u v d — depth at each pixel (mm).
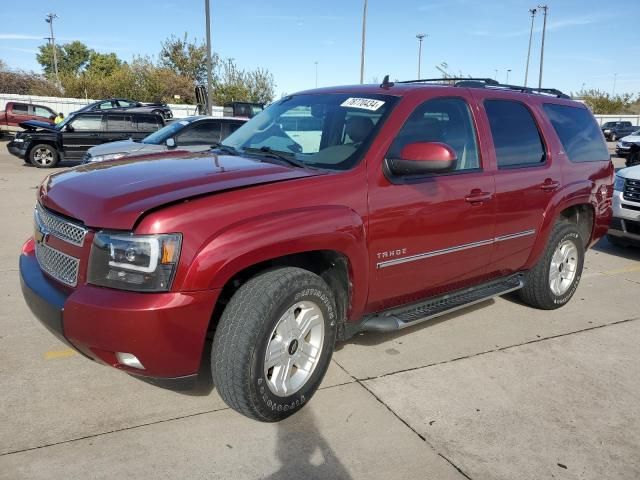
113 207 2770
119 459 2783
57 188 3209
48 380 3510
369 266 3438
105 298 2660
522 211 4449
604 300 5590
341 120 3785
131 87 42688
